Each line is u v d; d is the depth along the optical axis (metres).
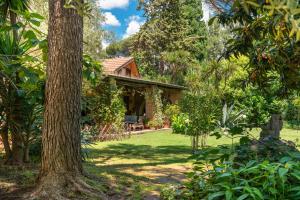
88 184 5.05
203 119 10.81
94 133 13.84
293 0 0.76
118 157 9.46
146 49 35.00
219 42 32.28
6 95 6.39
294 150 2.81
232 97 15.66
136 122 20.12
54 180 4.87
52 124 4.98
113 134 14.81
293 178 2.03
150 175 6.80
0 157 7.17
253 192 1.90
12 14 6.54
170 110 20.69
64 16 4.93
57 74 4.94
